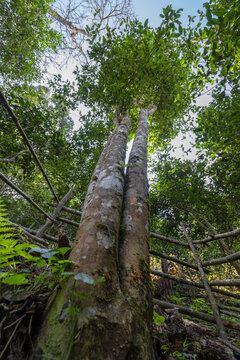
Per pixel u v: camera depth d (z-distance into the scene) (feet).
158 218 21.53
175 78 18.21
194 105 19.01
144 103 20.86
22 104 13.17
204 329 7.37
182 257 21.91
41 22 22.22
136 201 6.37
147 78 17.43
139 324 3.23
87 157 21.08
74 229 21.39
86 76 19.65
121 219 5.69
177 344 5.92
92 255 3.76
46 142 14.79
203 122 16.97
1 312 3.22
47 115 14.87
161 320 4.56
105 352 2.62
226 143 15.42
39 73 27.17
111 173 6.89
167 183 20.22
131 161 9.16
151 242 21.29
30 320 3.09
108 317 2.97
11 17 19.06
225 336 6.67
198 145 19.35
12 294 3.47
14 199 20.30
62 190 20.03
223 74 11.14
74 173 19.26
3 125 13.00
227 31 8.73
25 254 3.59
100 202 5.35
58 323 2.83
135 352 2.86
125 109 14.84
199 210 19.33
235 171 16.66
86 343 2.60
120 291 3.54
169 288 18.25
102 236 4.23
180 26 11.94
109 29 16.70
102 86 17.83
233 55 9.87
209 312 12.79
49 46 25.03
